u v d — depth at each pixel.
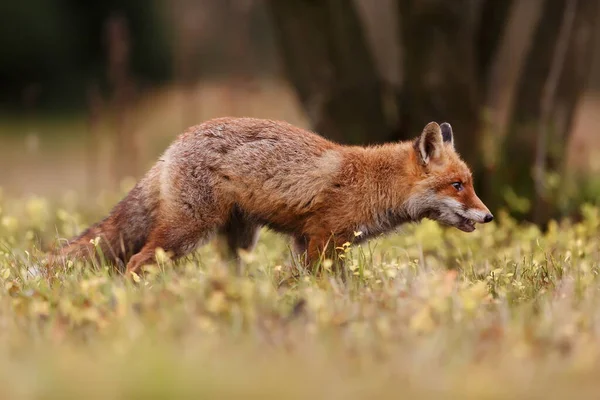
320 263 11.36
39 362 7.05
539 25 17.81
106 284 9.81
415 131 17.72
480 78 18.98
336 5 17.84
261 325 8.20
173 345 7.57
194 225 12.21
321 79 18.05
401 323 8.37
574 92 18.02
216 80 33.09
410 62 17.73
